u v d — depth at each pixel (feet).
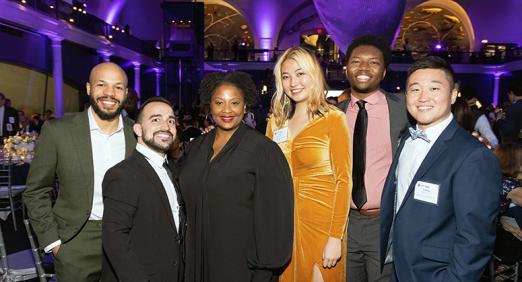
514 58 63.52
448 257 5.03
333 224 6.63
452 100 5.39
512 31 85.61
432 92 5.17
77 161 6.61
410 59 65.72
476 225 4.71
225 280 6.48
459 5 87.81
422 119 5.27
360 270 7.54
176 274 6.17
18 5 31.12
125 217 5.73
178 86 61.26
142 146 6.27
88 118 6.86
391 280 5.97
